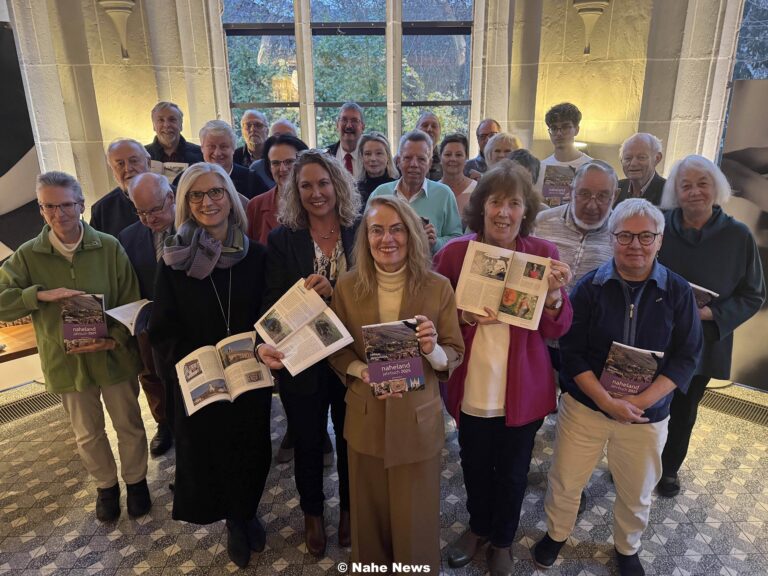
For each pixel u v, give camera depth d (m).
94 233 2.09
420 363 1.54
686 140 3.93
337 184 1.85
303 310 1.68
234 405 1.85
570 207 2.31
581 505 2.36
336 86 4.89
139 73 4.05
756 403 3.29
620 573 1.99
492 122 3.85
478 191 1.73
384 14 4.70
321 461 2.04
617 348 1.72
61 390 2.09
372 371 1.53
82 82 3.95
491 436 1.86
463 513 2.36
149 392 2.73
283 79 4.82
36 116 3.99
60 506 2.43
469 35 4.73
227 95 4.69
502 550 1.95
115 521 2.31
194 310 1.81
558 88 4.11
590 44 3.92
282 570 2.03
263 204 2.58
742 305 2.12
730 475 2.60
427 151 2.66
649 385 1.71
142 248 2.31
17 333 2.97
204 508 1.92
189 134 4.39
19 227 3.48
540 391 1.79
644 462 1.81
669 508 2.36
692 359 1.73
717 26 3.67
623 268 1.75
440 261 1.85
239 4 4.59
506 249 1.70
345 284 1.67
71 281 2.04
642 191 2.85
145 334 2.57
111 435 3.03
